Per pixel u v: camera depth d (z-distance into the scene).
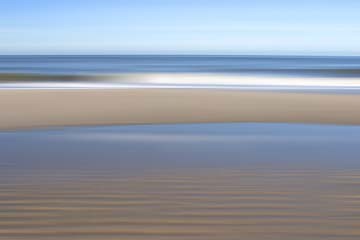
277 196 4.03
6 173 4.97
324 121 9.99
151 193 4.11
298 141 7.42
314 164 5.53
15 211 3.57
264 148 6.74
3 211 3.57
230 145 7.04
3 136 7.90
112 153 6.31
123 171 5.08
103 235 3.13
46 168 5.25
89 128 8.98
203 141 7.43
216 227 3.28
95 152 6.39
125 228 3.25
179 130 8.74
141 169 5.20
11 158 5.90
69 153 6.30
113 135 8.06
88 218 3.43
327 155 6.15
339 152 6.39
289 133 8.35
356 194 4.11
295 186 4.40
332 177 4.81
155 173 4.98
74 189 4.24
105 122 9.79
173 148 6.75
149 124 9.57
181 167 5.32
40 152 6.37
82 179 4.67
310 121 10.00
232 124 9.61
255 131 8.61
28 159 5.83
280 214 3.54
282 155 6.16
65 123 9.59
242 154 6.25
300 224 3.34
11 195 4.02
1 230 3.19
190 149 6.66
